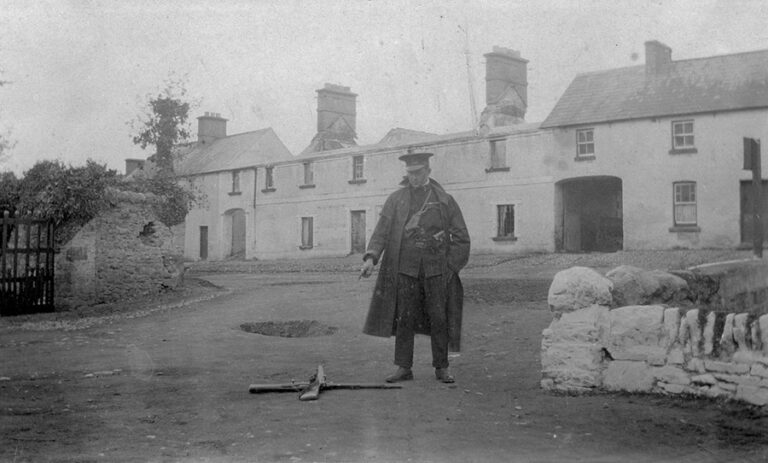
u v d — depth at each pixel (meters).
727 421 4.00
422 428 4.02
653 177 19.39
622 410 4.33
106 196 14.11
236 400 5.00
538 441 3.69
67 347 8.39
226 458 3.47
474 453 3.47
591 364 4.92
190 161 39.41
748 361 4.24
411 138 29.50
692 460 3.33
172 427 4.17
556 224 23.53
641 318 4.76
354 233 30.55
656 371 4.66
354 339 8.91
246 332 9.77
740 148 17.27
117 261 14.46
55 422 4.33
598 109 21.50
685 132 18.81
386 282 5.83
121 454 3.56
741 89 17.70
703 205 17.88
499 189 25.14
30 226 13.59
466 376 5.93
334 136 35.53
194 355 7.56
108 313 12.35
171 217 15.58
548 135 23.19
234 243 37.88
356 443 3.70
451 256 5.77
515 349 7.34
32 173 14.20
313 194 32.19
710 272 6.88
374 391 5.28
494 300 11.56
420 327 5.84
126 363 7.02
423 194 5.89
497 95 26.97
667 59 20.34
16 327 10.73
